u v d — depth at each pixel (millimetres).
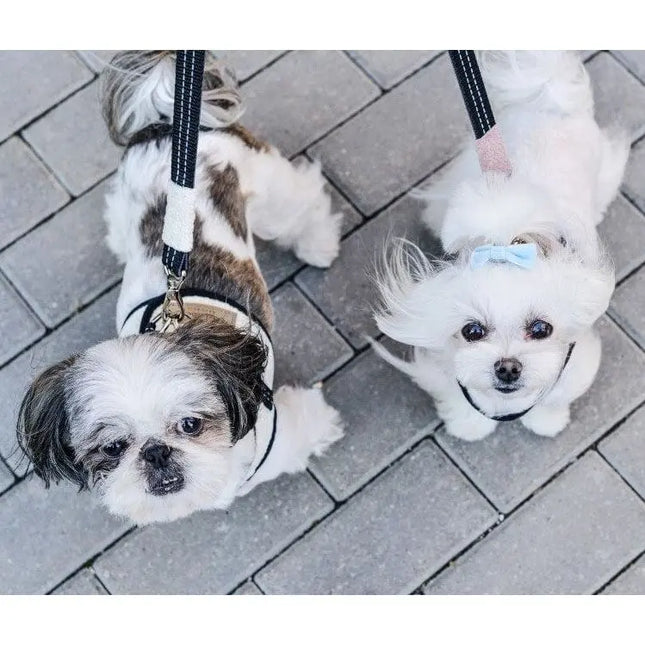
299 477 929
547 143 801
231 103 816
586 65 1005
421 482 923
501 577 901
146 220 766
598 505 908
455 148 995
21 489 931
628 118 991
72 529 923
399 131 1005
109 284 980
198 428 651
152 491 651
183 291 725
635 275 948
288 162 913
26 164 1010
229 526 922
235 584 913
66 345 964
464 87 682
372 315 961
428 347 779
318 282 976
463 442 930
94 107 1021
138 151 793
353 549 914
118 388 624
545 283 680
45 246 991
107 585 914
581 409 926
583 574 896
